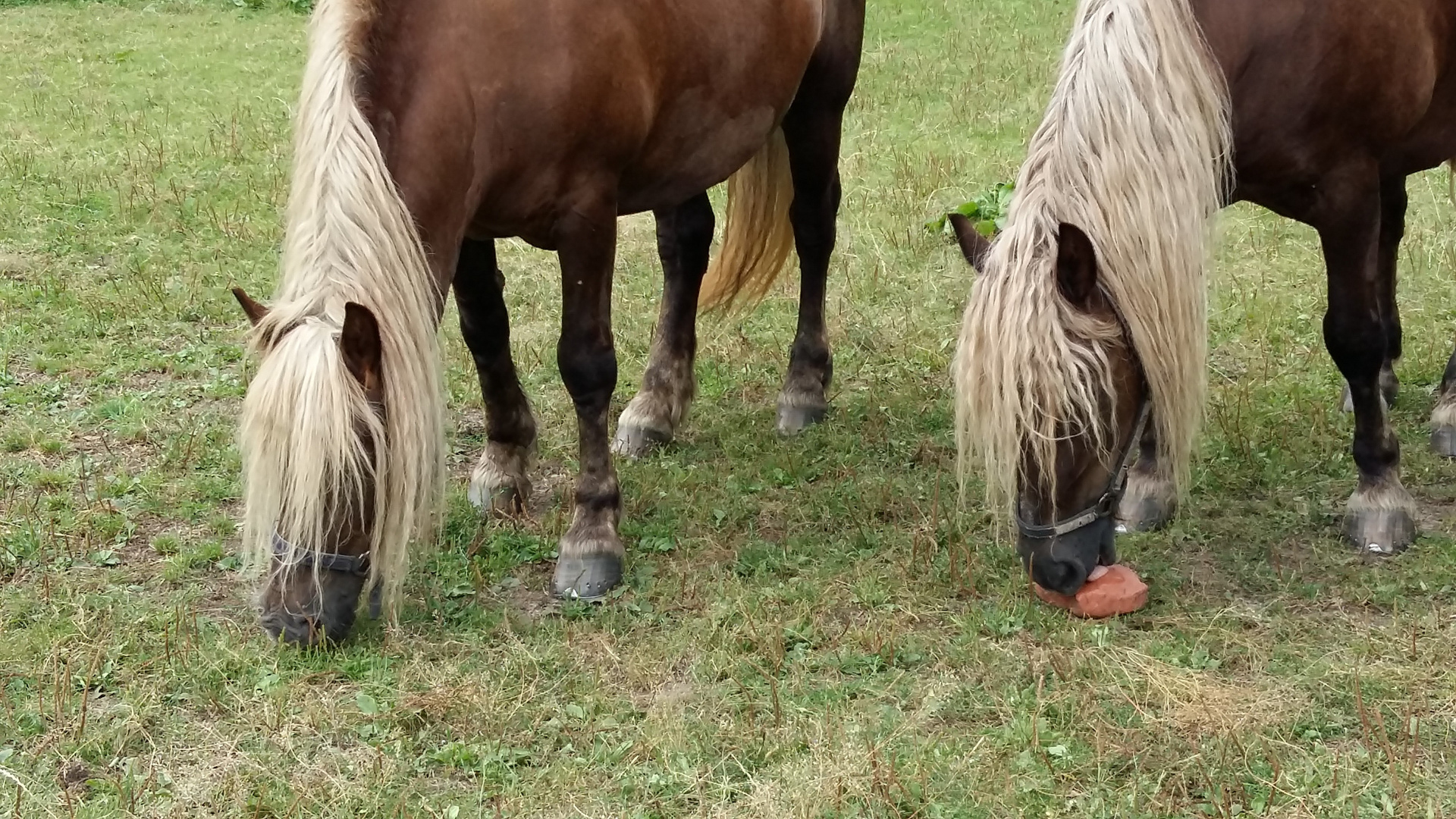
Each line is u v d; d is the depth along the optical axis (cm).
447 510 403
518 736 294
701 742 288
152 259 624
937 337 545
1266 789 266
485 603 353
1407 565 353
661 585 359
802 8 416
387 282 284
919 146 805
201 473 430
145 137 833
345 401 271
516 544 383
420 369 288
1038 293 280
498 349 391
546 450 452
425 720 299
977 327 284
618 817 266
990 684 309
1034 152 306
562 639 333
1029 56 1024
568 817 267
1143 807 263
